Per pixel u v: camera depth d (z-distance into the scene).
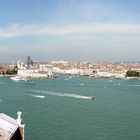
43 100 192.12
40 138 95.25
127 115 140.38
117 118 132.50
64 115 137.75
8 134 49.69
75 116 136.00
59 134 101.25
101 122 122.75
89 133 103.94
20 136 53.38
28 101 185.12
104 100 198.75
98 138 97.75
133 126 115.81
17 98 199.50
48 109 154.88
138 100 199.88
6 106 162.38
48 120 124.69
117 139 97.62
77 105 172.75
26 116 133.00
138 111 152.50
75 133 103.25
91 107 165.25
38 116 133.62
